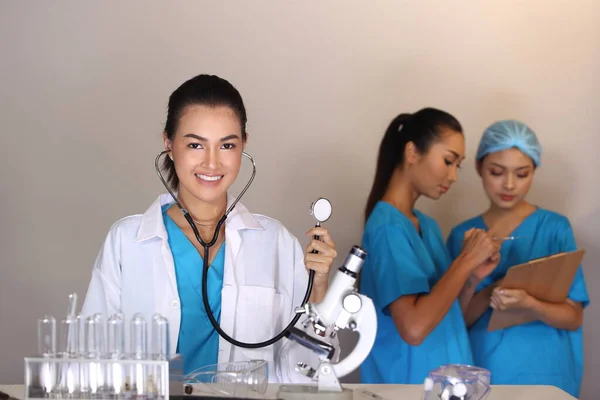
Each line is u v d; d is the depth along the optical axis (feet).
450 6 11.09
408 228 8.40
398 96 11.03
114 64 10.55
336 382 4.91
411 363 8.12
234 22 10.72
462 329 8.34
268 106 10.82
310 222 10.93
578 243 11.21
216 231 6.26
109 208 10.55
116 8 10.55
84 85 10.52
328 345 4.98
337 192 10.96
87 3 10.53
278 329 6.61
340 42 10.92
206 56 10.68
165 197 6.77
